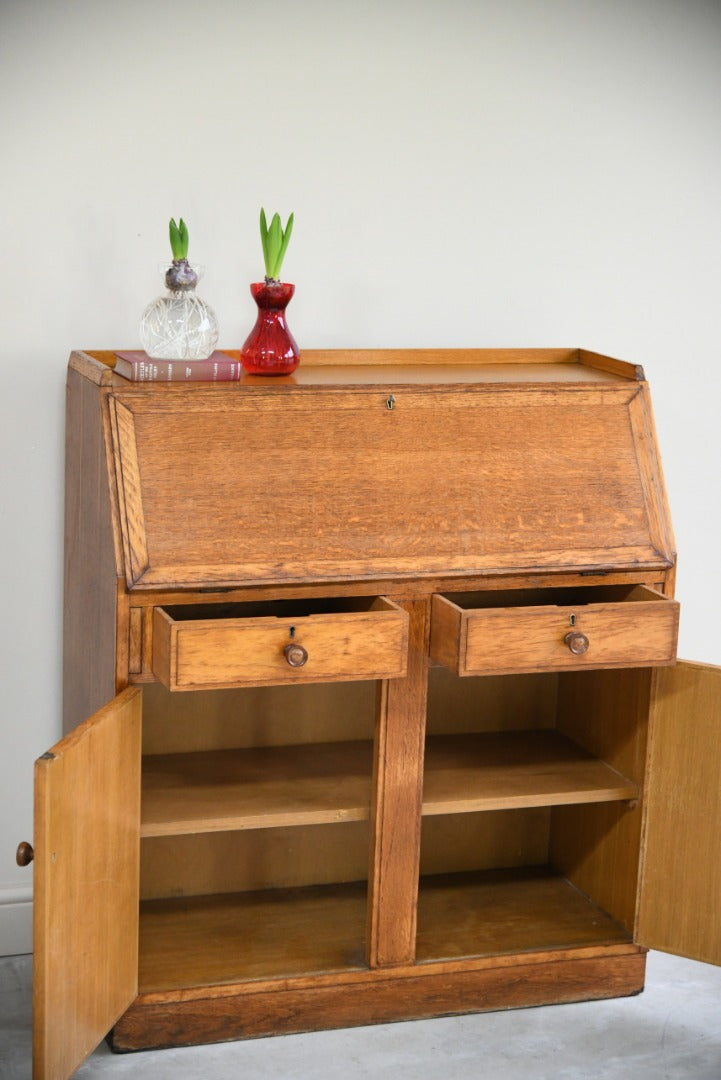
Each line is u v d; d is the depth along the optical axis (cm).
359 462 229
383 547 226
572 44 275
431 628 230
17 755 267
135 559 213
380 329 275
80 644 245
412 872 237
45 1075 191
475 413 238
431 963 242
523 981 248
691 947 246
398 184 270
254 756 258
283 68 258
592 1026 244
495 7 269
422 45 266
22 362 254
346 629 213
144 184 254
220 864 267
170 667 205
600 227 285
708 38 284
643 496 243
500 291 281
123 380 226
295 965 238
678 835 244
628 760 252
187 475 220
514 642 221
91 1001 205
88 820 197
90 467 231
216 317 245
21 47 243
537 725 282
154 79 251
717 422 302
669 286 292
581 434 242
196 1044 232
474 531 231
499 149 275
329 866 274
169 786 240
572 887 276
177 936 247
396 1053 232
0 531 258
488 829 283
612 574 239
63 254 252
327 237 268
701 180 290
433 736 275
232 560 218
